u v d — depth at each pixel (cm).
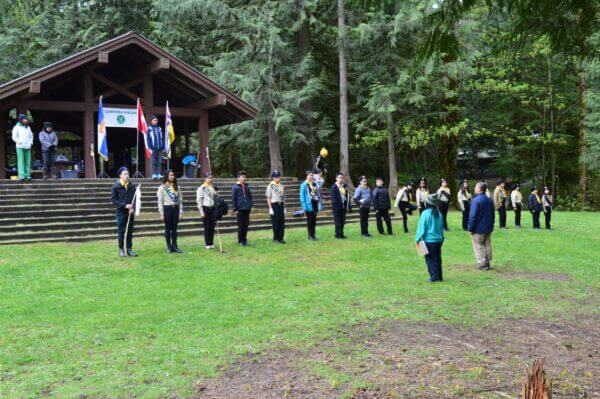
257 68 2722
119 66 2400
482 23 2809
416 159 3522
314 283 998
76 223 1504
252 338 670
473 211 1154
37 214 1516
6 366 573
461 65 2667
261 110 2823
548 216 1948
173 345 642
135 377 542
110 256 1210
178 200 1290
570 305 866
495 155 3688
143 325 721
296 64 2870
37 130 2616
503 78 3136
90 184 1802
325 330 709
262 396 500
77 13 3209
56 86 2138
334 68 3316
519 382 539
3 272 1027
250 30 2744
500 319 777
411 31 2756
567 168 3391
